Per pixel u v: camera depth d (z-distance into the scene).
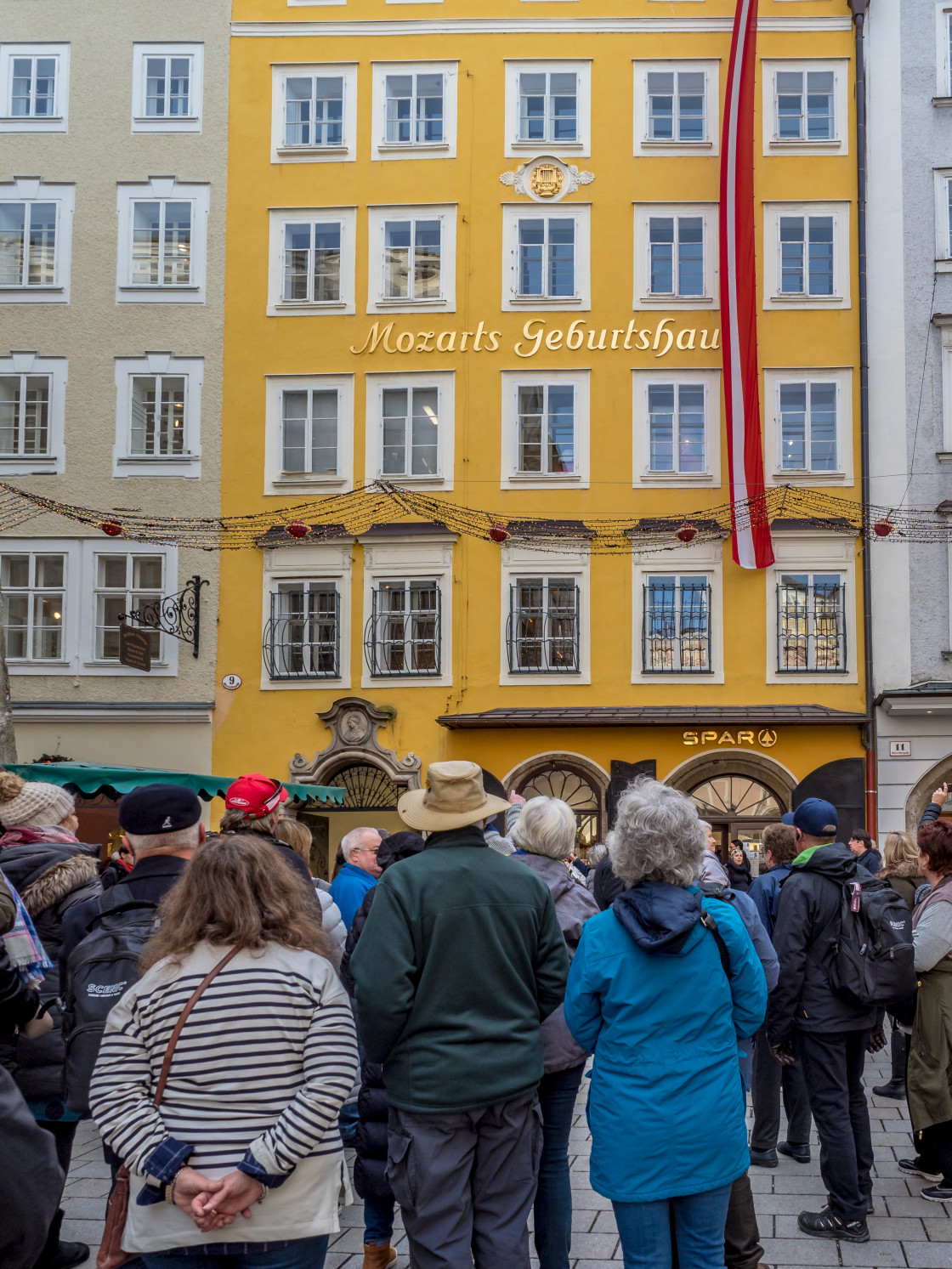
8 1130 3.03
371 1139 5.12
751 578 21.14
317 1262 3.29
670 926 3.86
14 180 23.00
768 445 21.55
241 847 3.40
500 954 4.04
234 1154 3.09
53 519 22.25
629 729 20.92
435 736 21.22
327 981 3.32
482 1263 3.94
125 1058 3.22
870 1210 6.02
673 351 21.80
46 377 22.61
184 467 22.28
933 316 21.25
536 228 22.31
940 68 21.97
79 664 21.95
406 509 21.70
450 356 22.08
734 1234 4.77
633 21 22.42
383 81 22.78
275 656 21.73
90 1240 5.55
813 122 22.30
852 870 5.75
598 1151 3.91
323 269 22.64
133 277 22.75
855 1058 5.98
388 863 6.53
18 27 23.25
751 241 20.73
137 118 23.00
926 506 21.00
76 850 5.43
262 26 22.98
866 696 20.64
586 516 21.55
